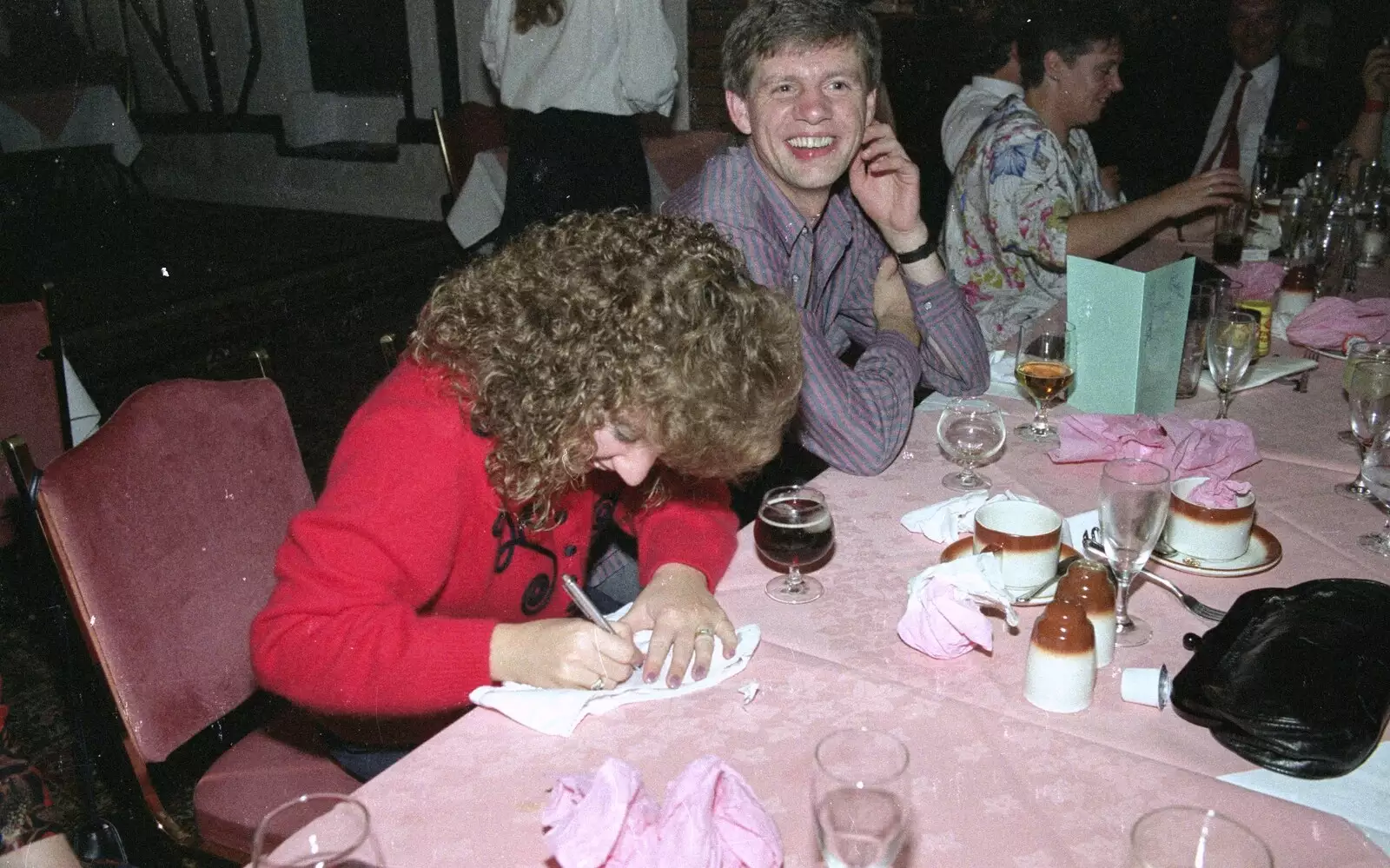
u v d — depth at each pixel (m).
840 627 1.17
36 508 1.24
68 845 1.06
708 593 1.22
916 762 0.94
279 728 1.45
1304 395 1.83
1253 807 0.88
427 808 0.90
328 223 6.68
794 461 2.27
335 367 4.64
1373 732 0.92
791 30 1.66
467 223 4.27
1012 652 1.12
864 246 2.00
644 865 0.75
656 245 1.00
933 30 4.41
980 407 1.54
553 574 1.29
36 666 2.47
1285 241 2.72
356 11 6.75
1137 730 0.99
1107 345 1.71
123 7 7.29
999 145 2.52
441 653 1.05
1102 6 2.53
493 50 4.01
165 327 4.89
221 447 1.44
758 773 0.93
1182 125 4.57
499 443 1.05
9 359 2.09
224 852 1.32
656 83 3.88
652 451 1.06
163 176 7.56
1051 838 0.85
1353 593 1.09
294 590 1.07
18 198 6.12
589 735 1.00
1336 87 3.92
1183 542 1.29
